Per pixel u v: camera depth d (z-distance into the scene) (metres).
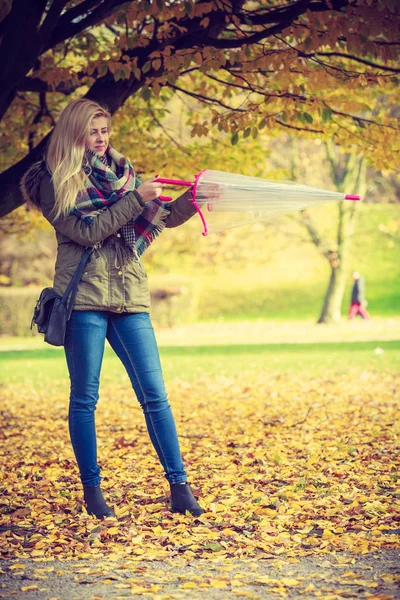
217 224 7.26
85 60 16.25
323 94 14.76
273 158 46.31
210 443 12.11
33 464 10.82
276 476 9.27
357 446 11.32
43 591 5.34
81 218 6.80
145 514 7.35
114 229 6.80
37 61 13.88
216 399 18.86
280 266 64.50
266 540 6.57
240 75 12.61
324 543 6.37
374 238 64.62
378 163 15.05
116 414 16.64
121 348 7.21
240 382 22.50
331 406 16.47
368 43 10.51
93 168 6.89
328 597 5.07
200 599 5.14
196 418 15.48
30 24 11.26
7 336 52.94
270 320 56.50
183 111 18.38
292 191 7.15
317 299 60.34
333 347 32.25
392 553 6.12
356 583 5.41
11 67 11.46
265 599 5.13
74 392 7.14
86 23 11.84
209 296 61.62
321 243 49.03
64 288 6.95
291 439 12.23
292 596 5.17
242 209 7.15
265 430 13.27
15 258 58.38
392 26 10.40
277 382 22.06
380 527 6.79
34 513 7.59
